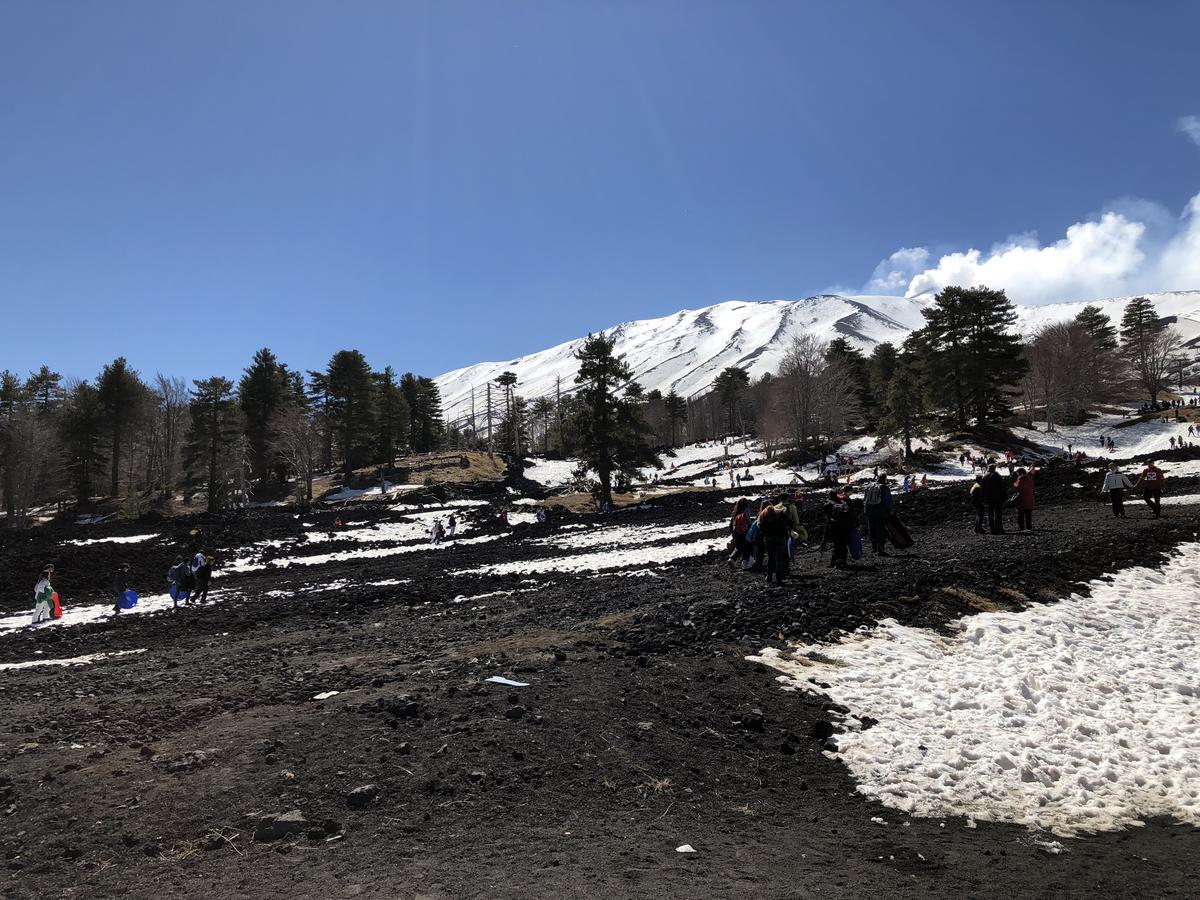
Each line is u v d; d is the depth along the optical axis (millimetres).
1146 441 79125
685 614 12250
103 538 39812
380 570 29719
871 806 6594
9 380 79750
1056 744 8125
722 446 115500
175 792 6102
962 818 6531
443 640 12852
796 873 5184
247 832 5516
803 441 84938
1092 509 25156
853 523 16844
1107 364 107000
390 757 6676
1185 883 5379
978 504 20641
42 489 66500
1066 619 12008
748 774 6949
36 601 21453
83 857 5219
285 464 86062
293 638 15430
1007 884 5277
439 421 130500
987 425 85500
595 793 6277
